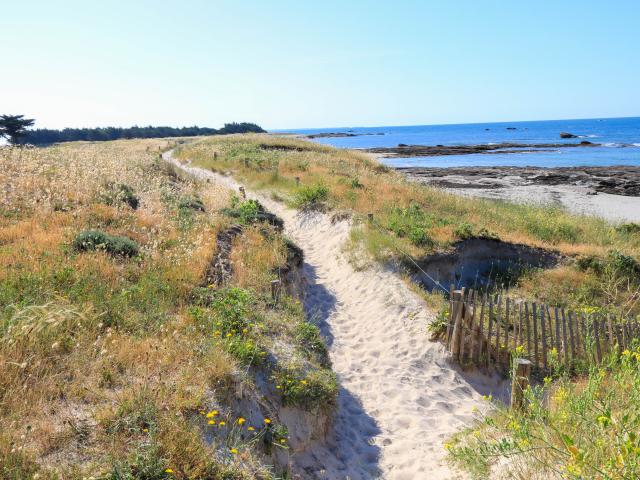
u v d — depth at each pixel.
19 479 3.50
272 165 27.66
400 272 11.58
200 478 4.00
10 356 4.92
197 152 37.75
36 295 6.35
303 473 5.20
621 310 10.00
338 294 11.47
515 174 39.03
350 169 27.72
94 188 12.83
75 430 4.16
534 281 12.04
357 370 8.09
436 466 5.45
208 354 5.66
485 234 13.58
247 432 4.98
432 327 9.01
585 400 3.95
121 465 3.83
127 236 10.14
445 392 7.69
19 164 13.80
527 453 3.99
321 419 6.02
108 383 4.97
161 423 4.35
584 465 3.31
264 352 6.17
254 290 8.81
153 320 6.59
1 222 9.52
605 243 14.70
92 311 6.28
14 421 4.06
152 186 15.57
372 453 5.91
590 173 38.31
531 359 8.09
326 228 15.57
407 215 15.35
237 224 13.30
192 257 9.30
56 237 8.95
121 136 117.19
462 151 70.69
